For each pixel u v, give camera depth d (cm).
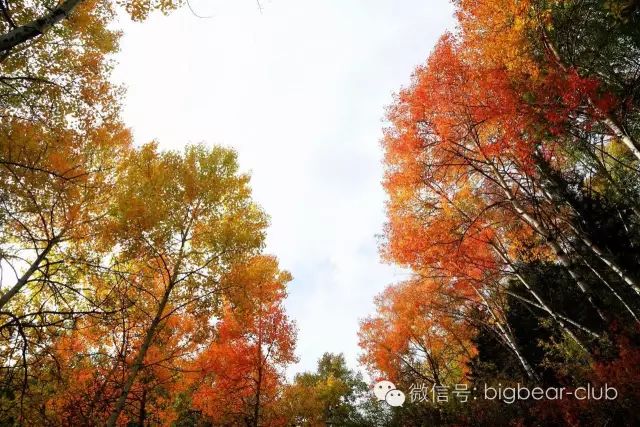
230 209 970
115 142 807
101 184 783
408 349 1505
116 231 761
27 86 648
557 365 934
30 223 652
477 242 1011
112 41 768
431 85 837
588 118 725
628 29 789
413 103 866
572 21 804
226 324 1216
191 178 912
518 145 761
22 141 616
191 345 881
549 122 735
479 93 802
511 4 736
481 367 1229
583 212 914
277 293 1316
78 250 741
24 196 611
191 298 860
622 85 842
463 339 1475
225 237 893
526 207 941
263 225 990
